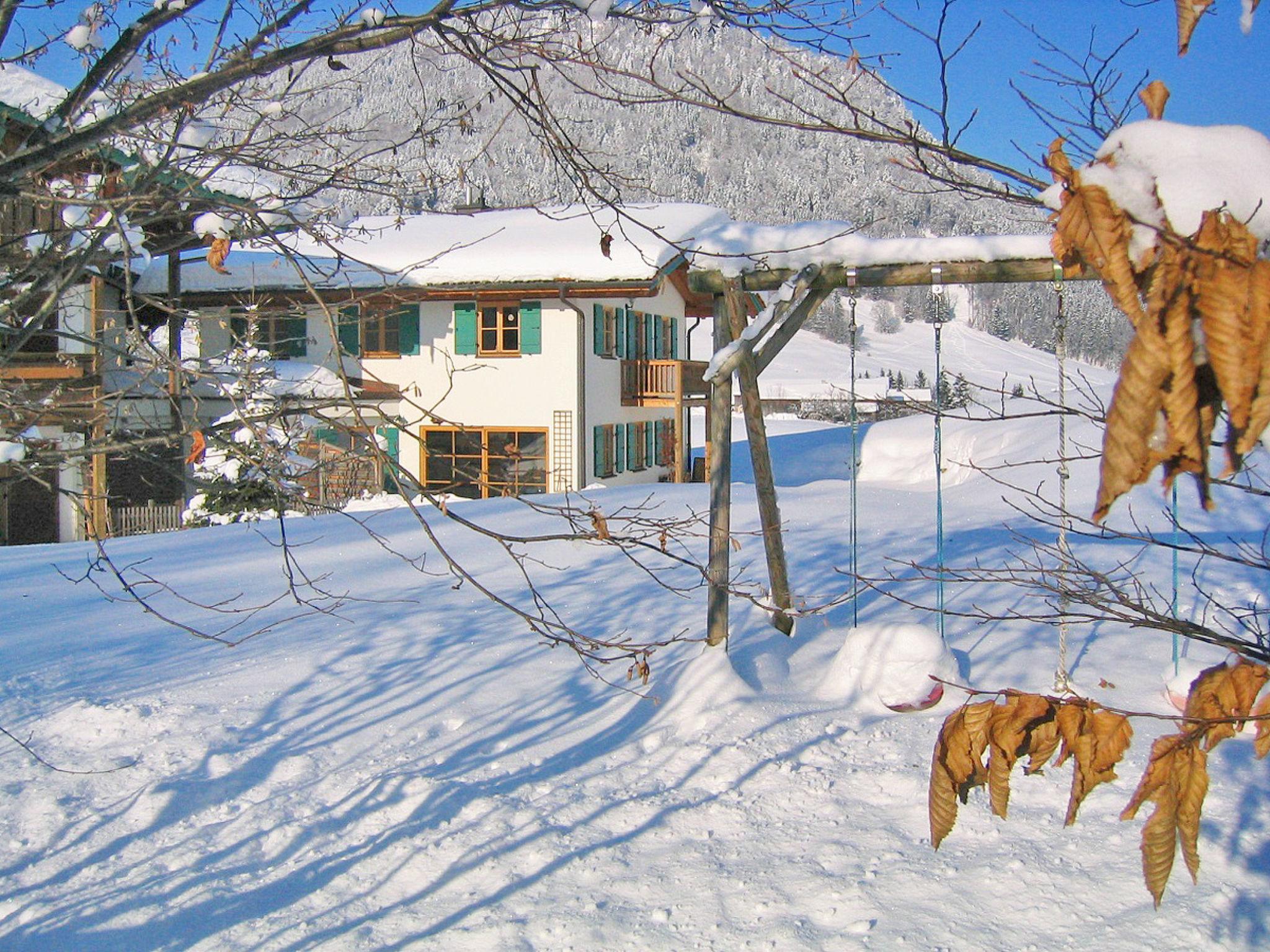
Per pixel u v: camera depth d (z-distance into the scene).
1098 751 2.11
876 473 18.34
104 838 4.41
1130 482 1.53
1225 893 3.51
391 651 6.59
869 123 2.68
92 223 4.05
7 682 6.23
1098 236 1.60
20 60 4.41
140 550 11.05
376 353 23.36
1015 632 6.58
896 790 4.52
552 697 5.78
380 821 4.47
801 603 6.75
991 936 3.42
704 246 5.96
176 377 4.39
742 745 5.03
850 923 3.55
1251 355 1.45
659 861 4.06
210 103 4.49
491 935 3.62
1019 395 3.51
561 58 3.75
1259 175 1.58
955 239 5.43
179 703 5.78
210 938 3.70
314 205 5.13
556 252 21.89
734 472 28.73
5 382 4.03
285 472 4.02
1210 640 2.28
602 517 3.68
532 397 23.02
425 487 3.22
